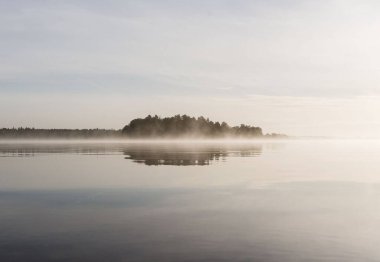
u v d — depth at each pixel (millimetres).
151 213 22016
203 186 33281
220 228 18578
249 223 19609
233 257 14281
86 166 52938
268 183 35594
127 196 28000
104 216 21203
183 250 15062
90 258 14117
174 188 32062
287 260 14039
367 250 15227
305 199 26953
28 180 37281
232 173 44062
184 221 20000
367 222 19969
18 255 14453
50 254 14555
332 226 19078
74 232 17719
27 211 22562
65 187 32625
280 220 20359
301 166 55906
